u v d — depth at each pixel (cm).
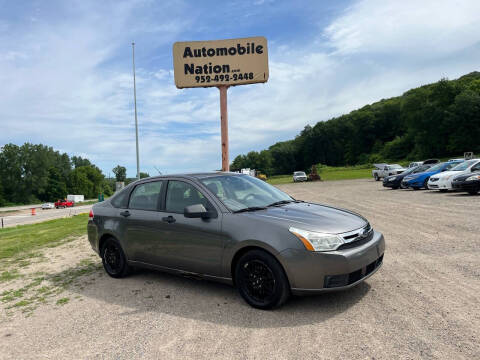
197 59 1253
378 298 377
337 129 14488
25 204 10488
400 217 946
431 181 1659
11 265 698
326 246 340
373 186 2752
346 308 356
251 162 16212
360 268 350
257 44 1241
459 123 8644
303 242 341
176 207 452
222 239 389
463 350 262
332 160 14562
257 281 369
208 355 282
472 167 1476
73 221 1817
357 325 316
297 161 15738
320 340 293
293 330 315
